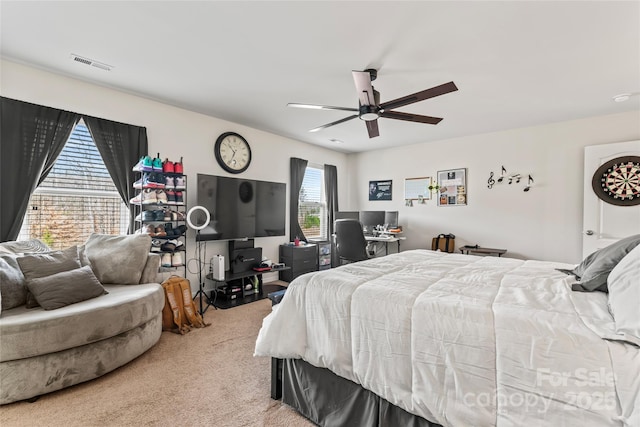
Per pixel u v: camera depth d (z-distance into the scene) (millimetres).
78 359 1844
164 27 2002
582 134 3740
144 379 1959
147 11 1838
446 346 1162
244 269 3955
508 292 1399
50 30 2035
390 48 2225
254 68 2561
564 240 3848
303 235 5094
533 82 2754
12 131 2453
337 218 5406
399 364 1271
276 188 4512
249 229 4102
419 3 1746
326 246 5332
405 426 1274
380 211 5273
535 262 2285
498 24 1922
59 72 2646
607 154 3477
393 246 5398
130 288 2473
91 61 2457
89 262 2562
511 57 2324
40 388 1718
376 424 1365
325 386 1551
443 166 4891
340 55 2332
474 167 4574
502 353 1052
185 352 2348
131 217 3094
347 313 1477
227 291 3709
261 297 3832
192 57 2387
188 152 3602
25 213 2514
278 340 1644
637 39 2057
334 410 1505
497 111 3520
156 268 2787
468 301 1271
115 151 3006
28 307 2004
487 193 4449
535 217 4059
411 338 1256
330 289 1591
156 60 2441
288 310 1684
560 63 2406
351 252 4191
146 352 2340
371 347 1363
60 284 2037
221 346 2463
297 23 1945
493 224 4398
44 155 2594
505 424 1002
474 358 1097
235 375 2021
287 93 3092
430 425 1205
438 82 2770
